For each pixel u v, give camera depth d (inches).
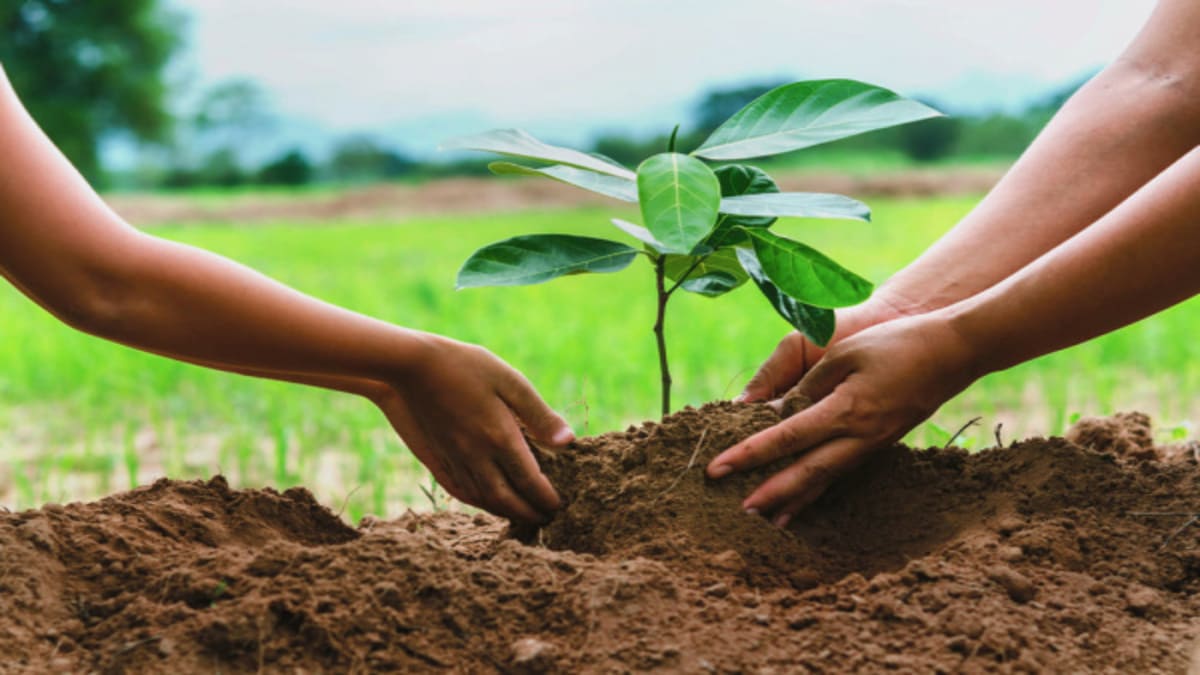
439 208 634.8
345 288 225.8
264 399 117.6
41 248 47.7
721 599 48.9
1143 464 56.4
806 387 55.0
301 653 46.3
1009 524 52.5
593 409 105.6
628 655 46.4
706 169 50.1
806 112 54.2
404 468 91.1
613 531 53.6
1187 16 59.2
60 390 133.8
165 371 134.1
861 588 49.3
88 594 48.8
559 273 54.9
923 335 53.0
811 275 52.9
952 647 46.7
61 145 852.6
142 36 916.0
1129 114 58.8
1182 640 47.8
